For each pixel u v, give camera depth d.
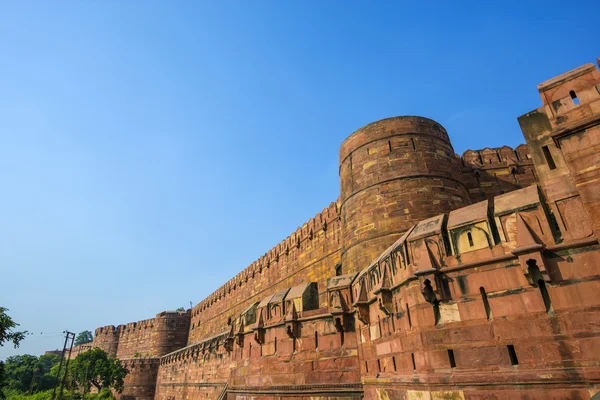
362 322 15.01
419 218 17.03
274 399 17.42
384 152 19.12
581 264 7.96
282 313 18.59
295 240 34.25
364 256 17.55
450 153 19.69
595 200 7.87
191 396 42.03
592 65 8.79
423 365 10.05
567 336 7.82
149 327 74.94
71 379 65.31
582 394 7.37
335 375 15.62
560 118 8.85
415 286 10.79
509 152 22.66
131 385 63.28
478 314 9.24
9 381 76.25
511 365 8.44
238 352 21.56
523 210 8.99
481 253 9.49
